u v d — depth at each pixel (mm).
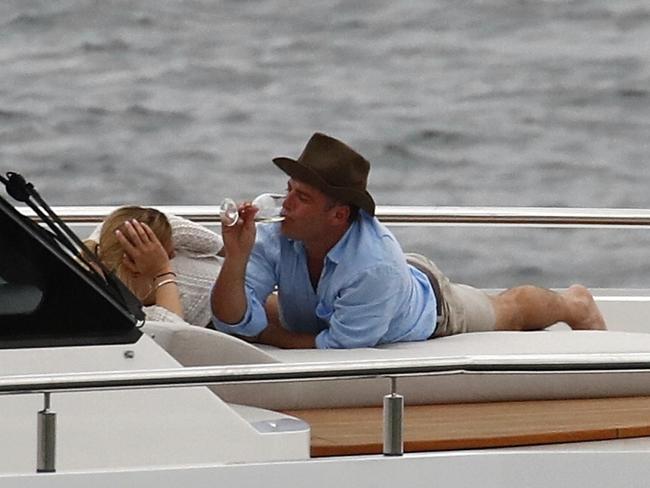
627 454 13852
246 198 54344
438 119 57719
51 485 12539
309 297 16812
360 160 16250
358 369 12883
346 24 62312
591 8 62781
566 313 19078
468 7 63031
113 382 12367
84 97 58312
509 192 54812
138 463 13281
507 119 57781
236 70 59938
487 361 13156
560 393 16062
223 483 12969
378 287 16281
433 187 54875
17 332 13016
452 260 50000
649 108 58375
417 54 60938
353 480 13203
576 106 58562
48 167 55375
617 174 55688
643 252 50781
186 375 12484
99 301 13047
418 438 14156
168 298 16094
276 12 62531
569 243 50906
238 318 16531
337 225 16328
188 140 56625
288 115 57844
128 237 16109
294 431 13688
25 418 13062
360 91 59062
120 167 55438
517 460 13648
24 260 12773
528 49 61188
